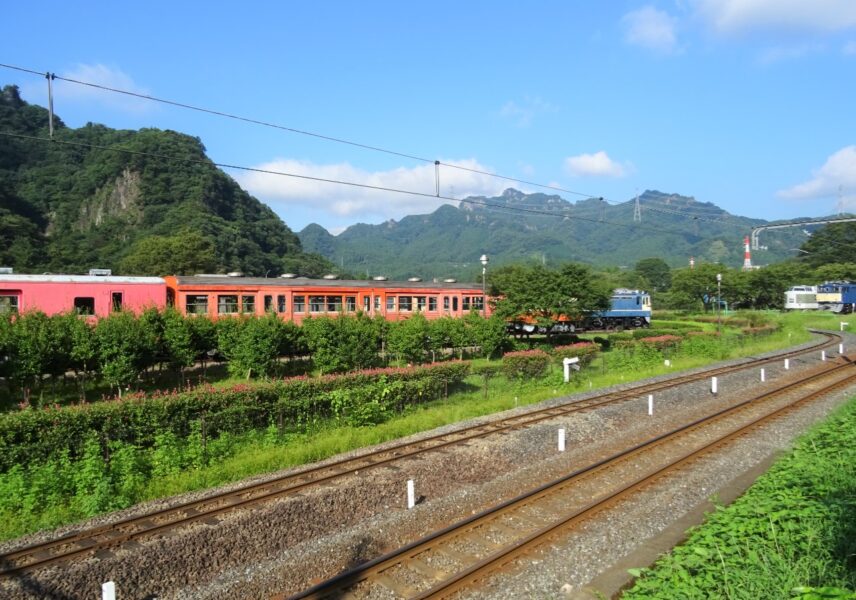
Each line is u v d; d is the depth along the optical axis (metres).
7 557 9.40
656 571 8.13
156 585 8.78
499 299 40.06
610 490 12.25
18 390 22.55
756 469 13.62
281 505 11.25
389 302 37.53
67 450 13.22
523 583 8.45
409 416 19.55
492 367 26.83
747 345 41.31
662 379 27.25
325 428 17.86
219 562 9.47
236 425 16.31
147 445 15.02
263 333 25.83
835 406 20.64
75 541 10.08
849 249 99.81
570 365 28.52
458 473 13.73
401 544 9.89
